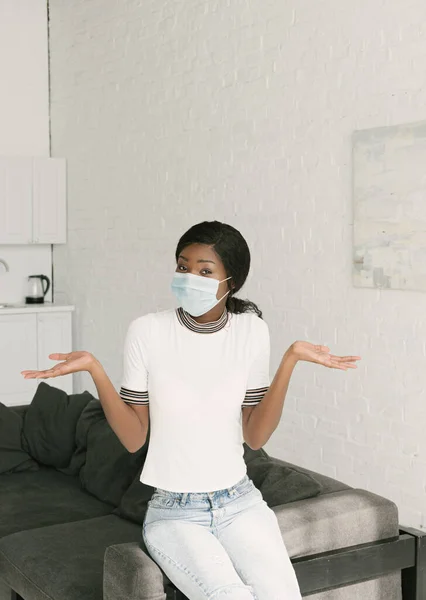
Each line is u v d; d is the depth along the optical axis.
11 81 7.21
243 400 2.18
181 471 2.09
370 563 2.51
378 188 4.22
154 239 6.14
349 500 2.61
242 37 5.16
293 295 4.88
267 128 5.01
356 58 4.37
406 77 4.10
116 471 3.54
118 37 6.41
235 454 2.14
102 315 6.80
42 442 4.05
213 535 2.09
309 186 4.73
